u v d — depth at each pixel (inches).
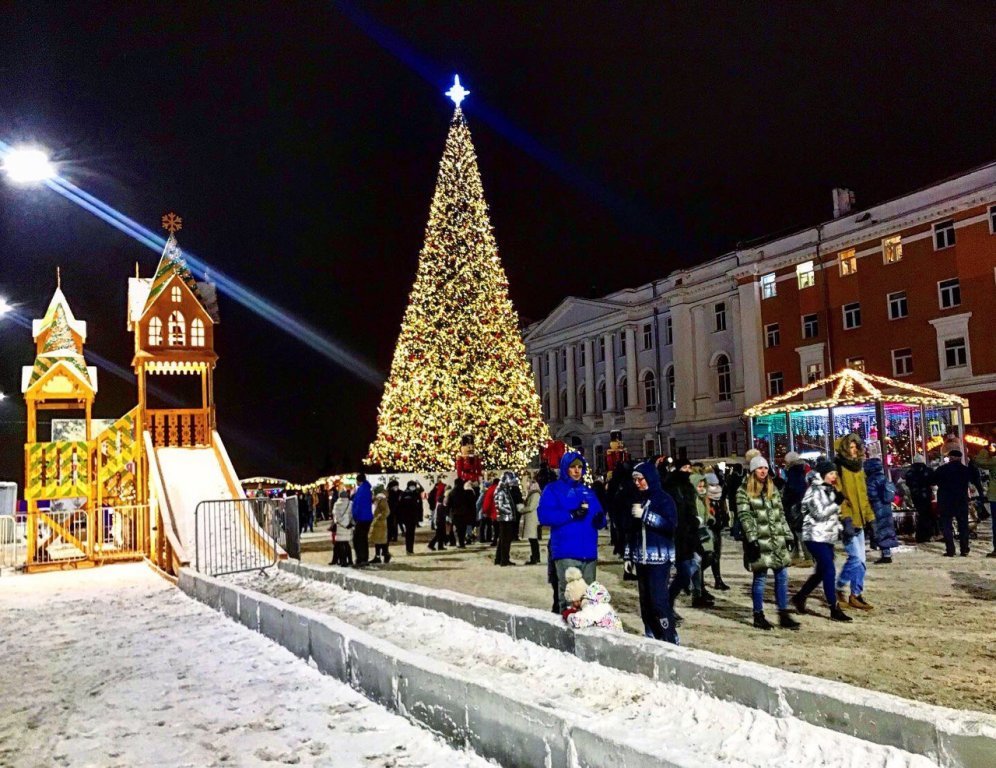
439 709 194.2
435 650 286.8
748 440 853.2
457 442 1024.2
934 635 295.4
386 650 222.2
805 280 1609.3
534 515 586.9
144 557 693.9
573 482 305.0
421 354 1046.4
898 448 839.1
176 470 733.9
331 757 181.9
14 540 670.5
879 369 1456.7
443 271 1059.9
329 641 255.9
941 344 1358.3
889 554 502.3
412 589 361.4
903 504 677.9
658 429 1957.4
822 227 1587.1
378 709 218.4
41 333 739.4
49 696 243.6
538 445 1083.3
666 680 208.5
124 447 724.7
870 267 1486.2
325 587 462.0
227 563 564.4
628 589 430.9
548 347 2397.9
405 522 706.8
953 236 1353.3
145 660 289.9
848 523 345.7
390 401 1058.1
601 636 234.7
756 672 185.3
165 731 203.8
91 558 674.2
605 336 2146.9
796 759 158.7
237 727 205.3
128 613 406.3
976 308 1304.1
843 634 302.5
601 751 147.7
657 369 1979.6
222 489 719.1
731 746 169.0
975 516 665.6
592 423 2176.4
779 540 317.7
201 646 311.7
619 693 212.5
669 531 273.9
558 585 320.2
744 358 1711.4
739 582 446.3
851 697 160.4
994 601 359.6
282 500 625.9
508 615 283.7
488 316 1049.5
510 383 1051.9
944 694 221.6
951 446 743.7
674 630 271.1
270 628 316.2
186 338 792.9
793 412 813.9
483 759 178.1
